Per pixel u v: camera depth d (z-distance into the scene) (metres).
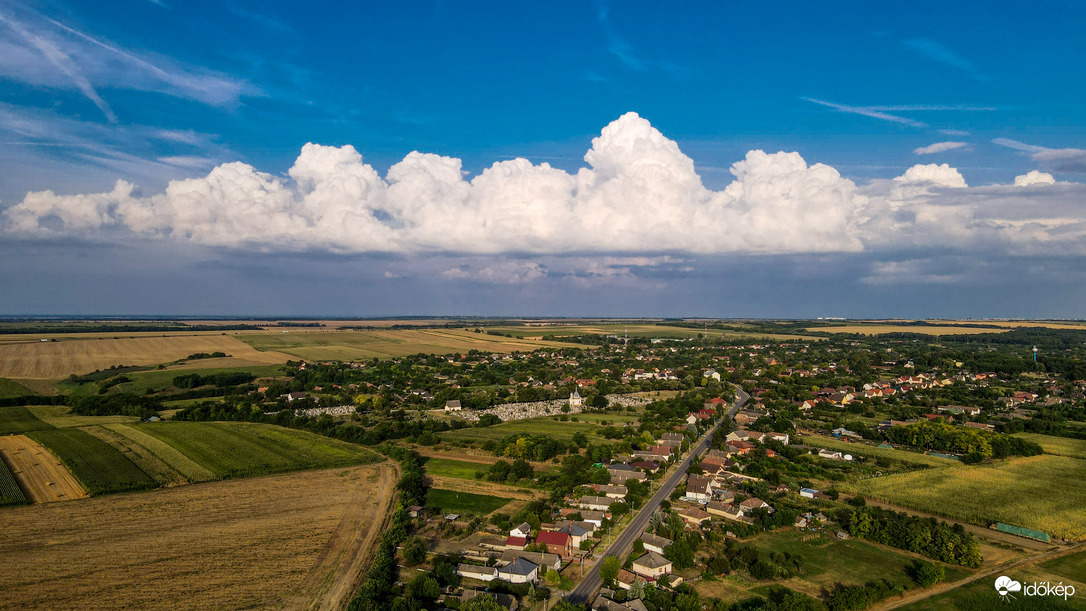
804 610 106.00
